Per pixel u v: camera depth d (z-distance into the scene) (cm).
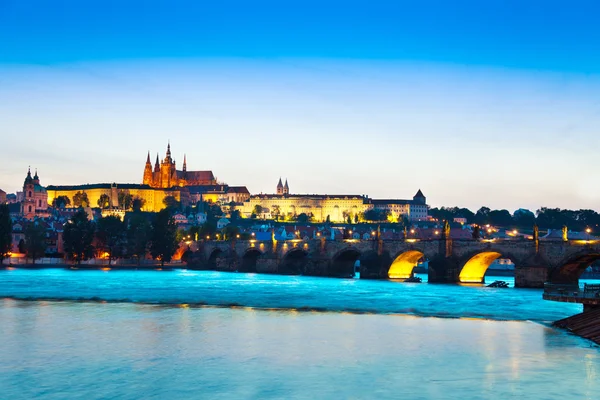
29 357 7656
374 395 6153
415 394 6184
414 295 15338
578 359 7612
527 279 17162
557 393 6209
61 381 6594
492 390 6303
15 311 11800
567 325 9956
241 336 9162
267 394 6191
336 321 10756
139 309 12262
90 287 17600
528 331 9700
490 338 9044
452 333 9506
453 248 19888
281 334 9350
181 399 6025
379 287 18212
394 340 8881
